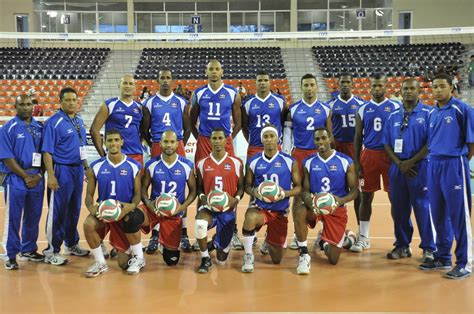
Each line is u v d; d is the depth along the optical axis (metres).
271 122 5.77
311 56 21.83
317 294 4.06
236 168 5.09
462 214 4.48
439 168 4.52
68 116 5.10
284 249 5.06
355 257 5.23
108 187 4.82
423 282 4.37
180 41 23.95
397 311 3.68
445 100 4.50
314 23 25.11
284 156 5.08
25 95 4.84
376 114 5.50
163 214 4.72
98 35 12.78
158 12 25.23
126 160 4.88
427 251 4.92
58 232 5.03
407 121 4.93
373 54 21.38
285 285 4.30
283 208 4.90
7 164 4.70
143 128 5.79
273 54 22.19
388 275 4.59
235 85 19.77
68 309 3.75
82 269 4.83
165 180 5.04
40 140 4.98
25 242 5.06
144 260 4.87
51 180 4.87
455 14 23.28
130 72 21.27
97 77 20.84
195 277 4.55
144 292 4.12
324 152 5.04
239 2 25.11
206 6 25.19
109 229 4.81
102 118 5.42
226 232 4.90
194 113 5.93
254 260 5.15
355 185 5.00
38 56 22.09
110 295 4.05
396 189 5.09
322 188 5.05
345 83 5.95
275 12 25.12
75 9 25.14
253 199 5.06
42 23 25.06
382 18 24.56
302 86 5.70
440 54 20.89
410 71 19.58
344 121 6.01
